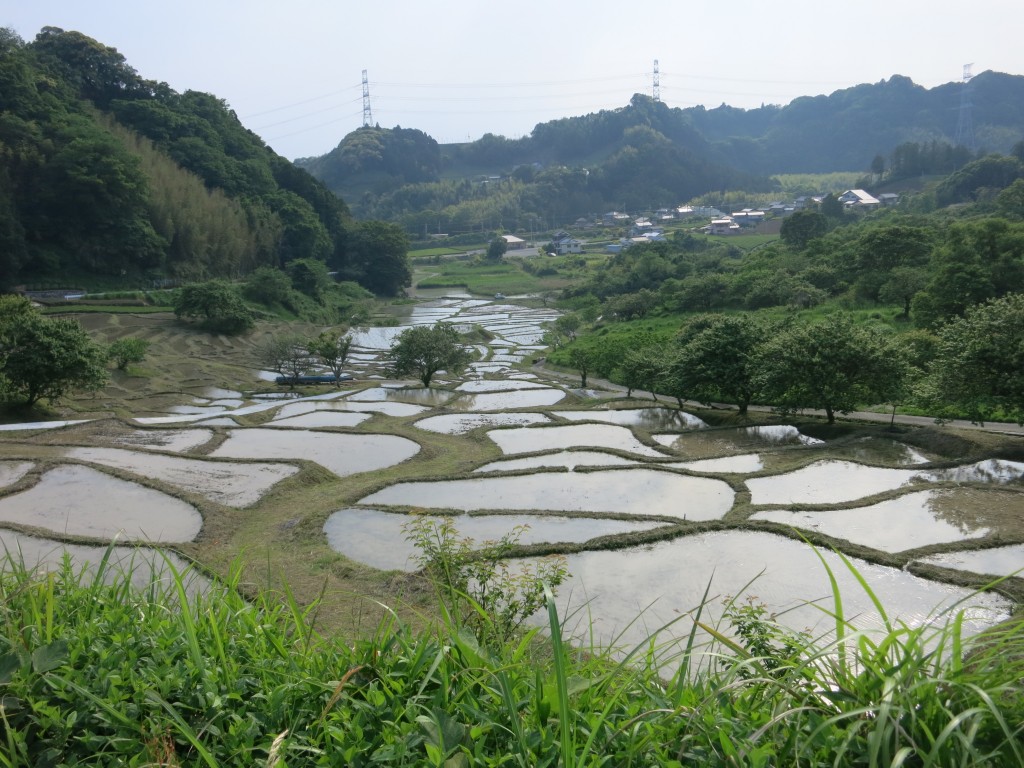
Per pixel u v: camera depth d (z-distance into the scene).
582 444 32.31
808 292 70.50
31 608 5.33
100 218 90.75
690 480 24.89
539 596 10.09
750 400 41.88
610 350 56.91
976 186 133.38
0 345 42.19
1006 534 18.00
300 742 4.13
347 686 4.50
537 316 111.81
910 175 182.00
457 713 4.23
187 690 4.46
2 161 83.94
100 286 90.00
